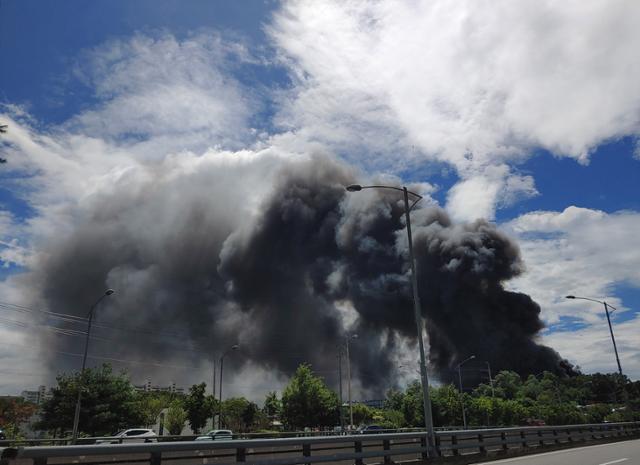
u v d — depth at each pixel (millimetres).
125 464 9250
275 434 41562
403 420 84000
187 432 68625
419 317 19125
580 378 172250
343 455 13250
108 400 49656
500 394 139875
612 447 25078
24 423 70938
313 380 67750
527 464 16672
